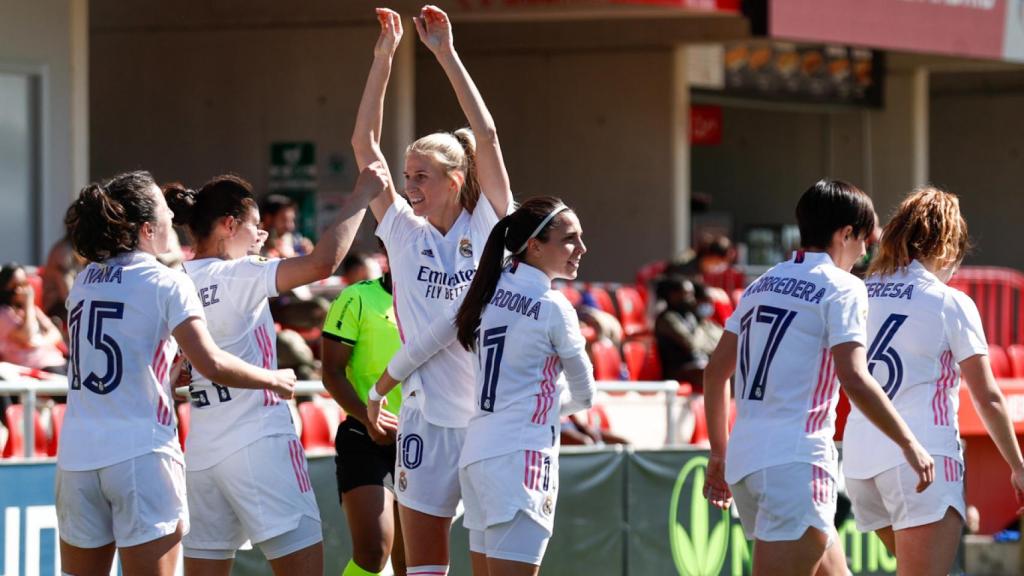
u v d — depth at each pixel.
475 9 47.56
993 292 45.38
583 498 28.75
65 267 31.53
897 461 20.08
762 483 17.91
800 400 17.98
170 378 19.14
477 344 18.48
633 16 53.91
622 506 29.22
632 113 58.16
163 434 17.48
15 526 23.28
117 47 53.59
